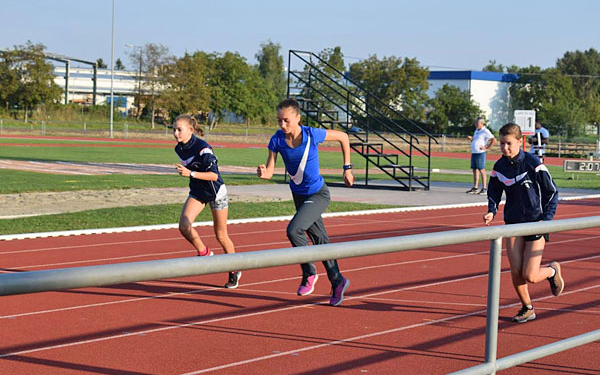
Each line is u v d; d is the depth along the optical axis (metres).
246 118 80.19
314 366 4.82
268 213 13.84
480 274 8.30
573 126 79.25
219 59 77.19
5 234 10.55
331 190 20.12
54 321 5.88
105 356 4.94
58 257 8.99
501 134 5.77
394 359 5.02
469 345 5.40
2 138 49.41
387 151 48.78
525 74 88.38
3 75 66.81
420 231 12.25
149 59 69.69
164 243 10.28
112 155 34.00
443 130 78.44
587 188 22.91
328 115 21.75
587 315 6.42
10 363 4.73
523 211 5.82
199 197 7.36
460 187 21.89
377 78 77.38
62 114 72.56
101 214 13.09
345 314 6.29
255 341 5.39
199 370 4.68
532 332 5.80
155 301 6.69
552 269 6.03
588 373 4.80
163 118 75.62
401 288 7.44
